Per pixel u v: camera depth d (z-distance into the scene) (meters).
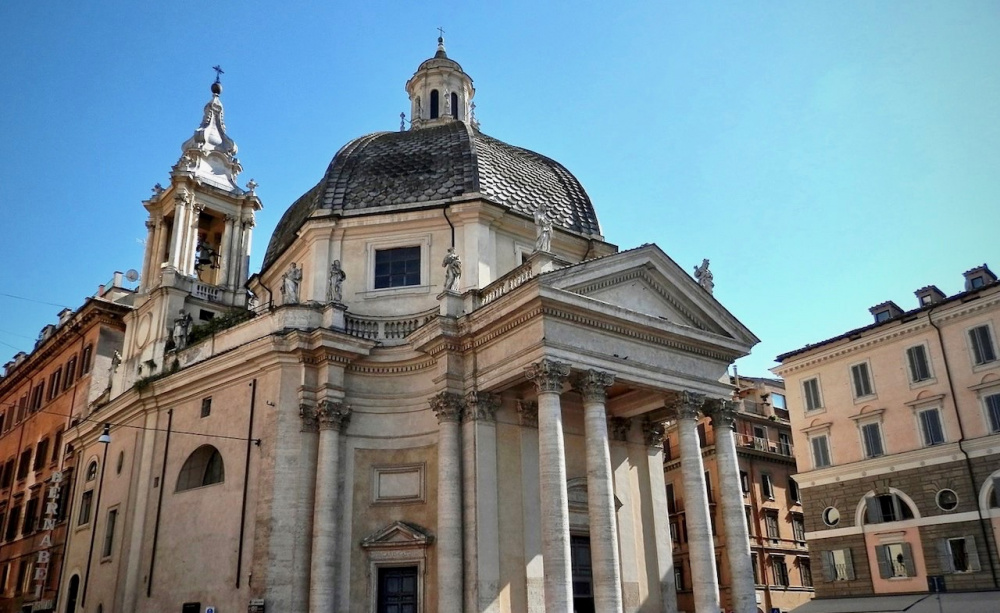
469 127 28.14
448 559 18.56
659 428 23.61
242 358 22.12
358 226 23.86
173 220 31.62
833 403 33.84
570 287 18.72
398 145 26.27
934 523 29.53
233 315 27.39
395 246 23.80
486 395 19.78
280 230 28.25
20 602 32.16
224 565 20.42
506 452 19.81
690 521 19.38
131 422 26.20
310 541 19.84
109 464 26.89
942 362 30.48
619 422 22.70
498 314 19.03
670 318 21.16
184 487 23.11
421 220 23.62
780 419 44.66
